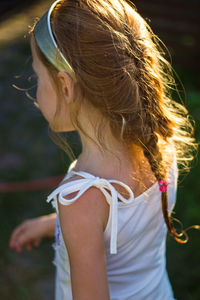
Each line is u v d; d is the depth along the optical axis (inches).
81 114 40.5
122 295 46.1
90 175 39.7
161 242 49.2
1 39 273.4
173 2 228.4
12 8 308.0
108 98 38.7
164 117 43.4
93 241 38.0
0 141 177.3
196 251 113.4
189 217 123.2
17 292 106.0
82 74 38.3
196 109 164.7
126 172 41.7
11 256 117.0
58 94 41.8
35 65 43.1
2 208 135.8
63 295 47.8
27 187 144.9
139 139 40.6
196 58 227.1
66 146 46.6
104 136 40.7
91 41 38.2
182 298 101.5
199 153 137.3
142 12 236.1
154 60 43.3
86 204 38.3
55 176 154.4
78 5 39.6
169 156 47.6
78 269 38.0
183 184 135.1
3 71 231.6
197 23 224.4
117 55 38.6
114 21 39.9
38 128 187.6
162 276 50.7
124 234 41.9
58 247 46.2
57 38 39.0
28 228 61.5
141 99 40.4
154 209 44.8
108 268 44.8
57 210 40.4
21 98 207.9
